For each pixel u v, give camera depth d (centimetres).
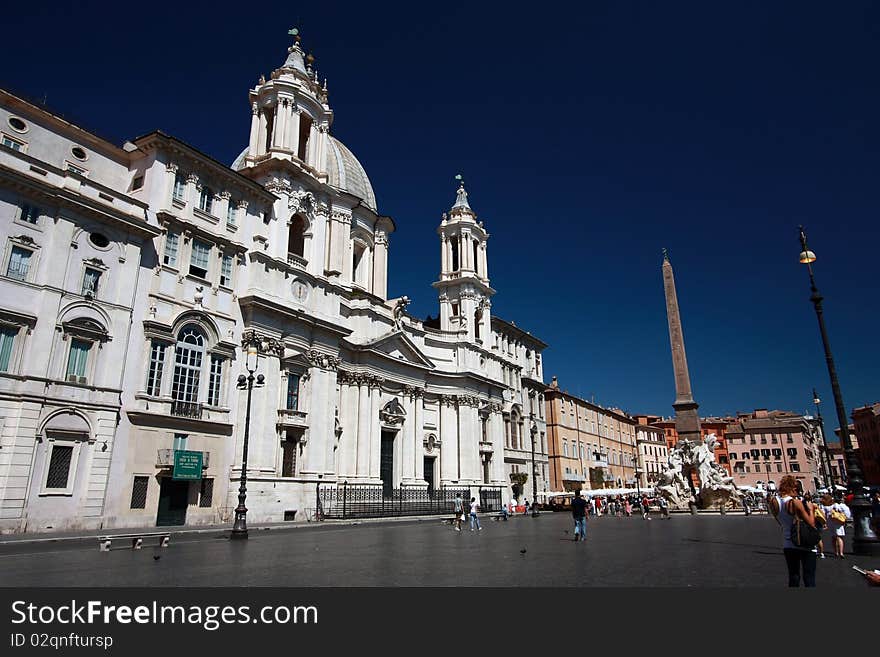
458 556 1662
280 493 3491
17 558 1595
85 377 2625
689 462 5138
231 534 2320
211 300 3316
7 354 2388
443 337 5894
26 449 2364
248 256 3609
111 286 2786
